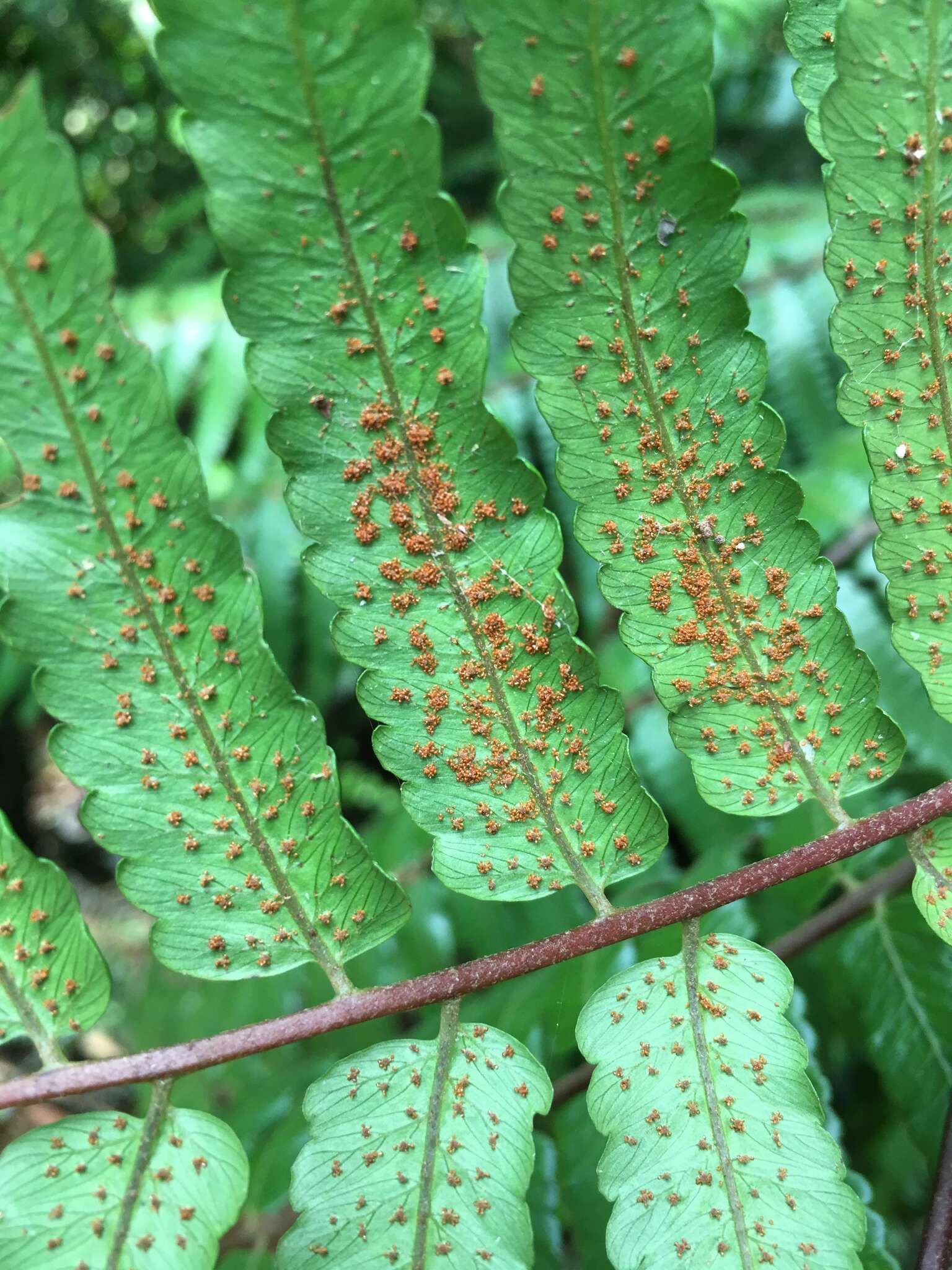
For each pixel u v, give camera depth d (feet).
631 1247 0.27
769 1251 0.27
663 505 0.29
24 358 0.25
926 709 0.43
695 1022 0.29
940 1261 0.29
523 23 0.25
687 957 0.30
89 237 0.25
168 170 1.01
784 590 0.30
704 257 0.27
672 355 0.28
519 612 0.29
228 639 0.28
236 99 0.25
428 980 0.29
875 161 0.27
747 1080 0.28
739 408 0.28
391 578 0.28
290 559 0.59
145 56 0.94
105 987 0.28
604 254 0.27
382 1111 0.28
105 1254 0.27
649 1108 0.28
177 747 0.28
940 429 0.29
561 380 0.28
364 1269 0.27
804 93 0.27
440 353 0.27
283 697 0.28
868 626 0.45
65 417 0.26
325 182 0.25
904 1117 0.36
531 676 0.29
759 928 0.40
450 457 0.28
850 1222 0.27
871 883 0.38
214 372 0.60
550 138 0.26
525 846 0.30
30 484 0.26
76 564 0.27
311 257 0.26
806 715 0.30
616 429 0.28
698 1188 0.27
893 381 0.28
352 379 0.27
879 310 0.28
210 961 0.29
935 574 0.30
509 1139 0.28
